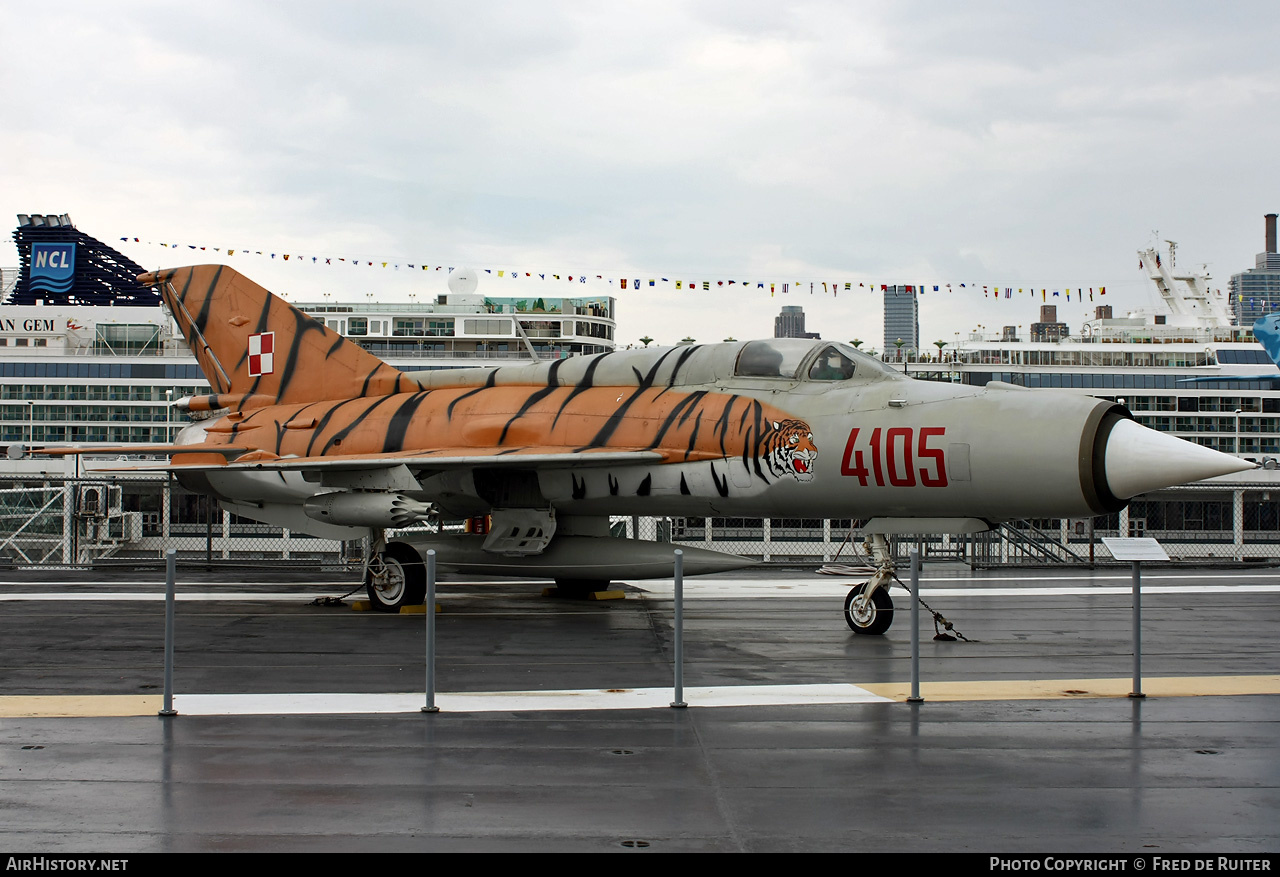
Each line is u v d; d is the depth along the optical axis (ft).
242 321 60.64
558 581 54.65
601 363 50.11
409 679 30.86
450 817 18.25
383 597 47.88
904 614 47.32
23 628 41.32
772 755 22.29
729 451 43.47
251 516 59.67
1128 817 18.39
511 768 21.22
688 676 31.45
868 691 29.04
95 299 257.75
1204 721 25.52
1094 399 37.35
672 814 18.45
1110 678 31.30
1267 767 21.52
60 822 17.93
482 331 202.90
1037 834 17.54
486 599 53.36
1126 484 35.19
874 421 40.19
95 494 92.99
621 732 24.22
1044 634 40.88
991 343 218.18
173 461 58.44
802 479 41.60
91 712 26.17
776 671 32.32
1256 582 63.21
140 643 37.65
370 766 21.33
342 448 54.13
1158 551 28.55
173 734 23.94
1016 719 25.66
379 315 203.72
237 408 60.03
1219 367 207.00
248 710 26.48
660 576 47.80
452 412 51.83
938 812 18.62
